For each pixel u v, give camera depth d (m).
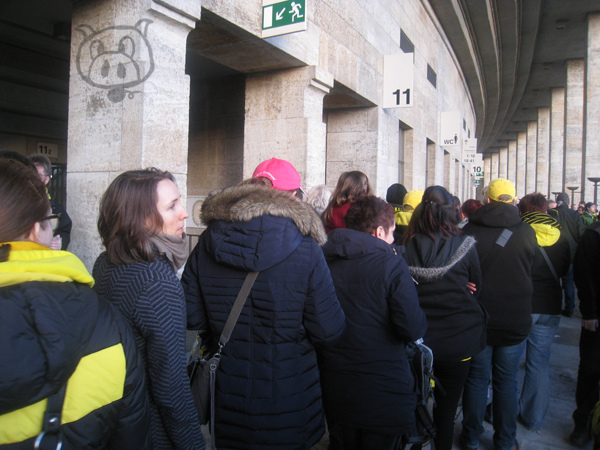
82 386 0.94
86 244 3.76
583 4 20.80
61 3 5.18
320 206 3.34
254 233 1.63
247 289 1.65
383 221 2.23
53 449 0.88
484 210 2.93
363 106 8.20
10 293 0.86
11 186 0.99
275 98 5.87
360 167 8.27
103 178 3.65
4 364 0.80
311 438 1.69
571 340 5.51
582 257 3.07
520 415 3.42
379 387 2.04
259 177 2.19
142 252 1.42
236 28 4.44
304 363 1.69
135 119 3.41
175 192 1.57
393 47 9.08
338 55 6.58
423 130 12.12
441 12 13.39
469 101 26.42
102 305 1.05
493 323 2.80
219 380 1.68
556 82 34.16
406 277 2.03
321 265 1.70
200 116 7.73
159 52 3.49
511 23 19.89
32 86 7.43
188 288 1.82
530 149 48.78
